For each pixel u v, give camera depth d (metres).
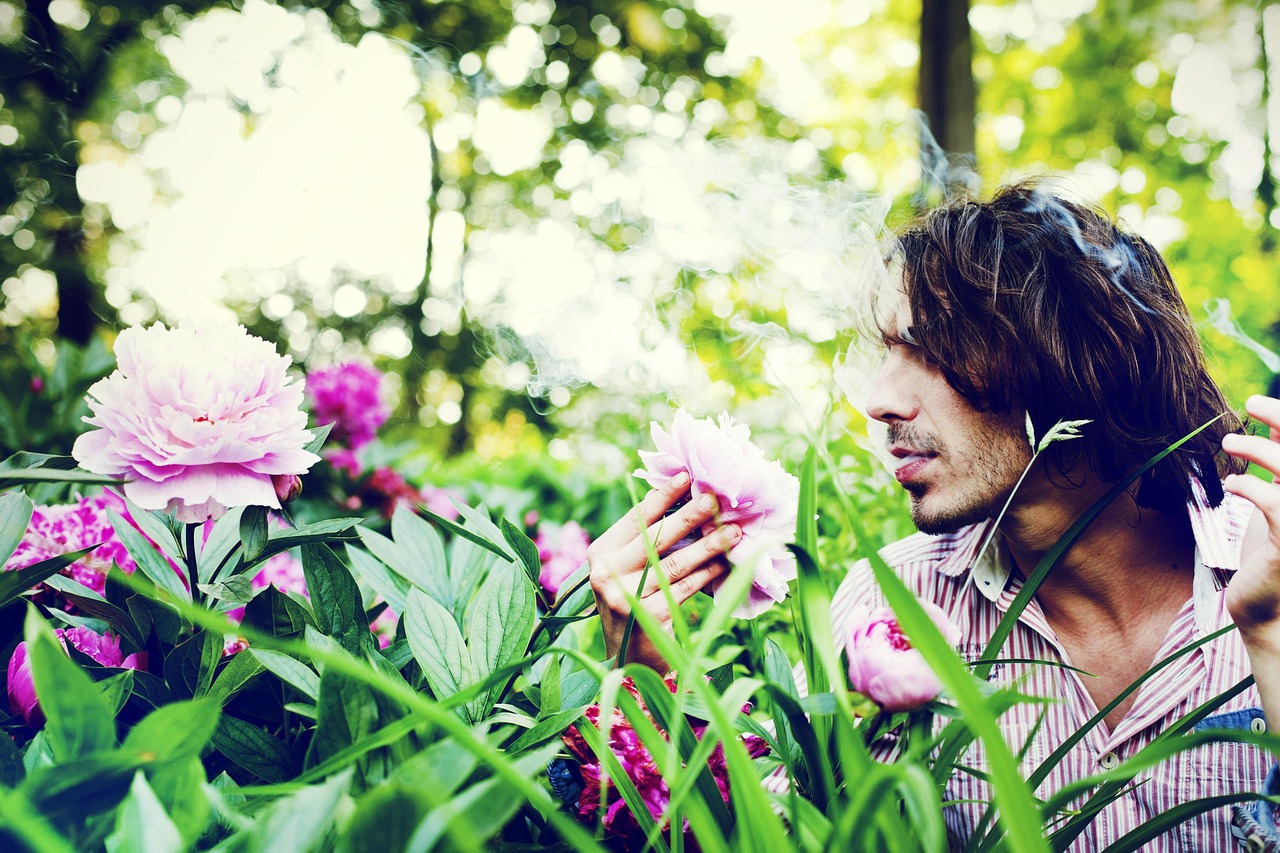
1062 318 0.92
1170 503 0.94
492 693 0.74
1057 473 0.93
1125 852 0.61
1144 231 1.12
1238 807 0.84
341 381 2.64
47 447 2.15
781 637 1.53
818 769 0.62
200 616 0.46
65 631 0.84
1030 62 8.43
